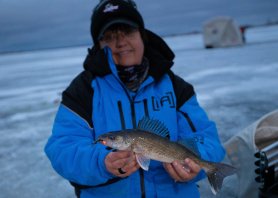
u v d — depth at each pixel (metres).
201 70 15.69
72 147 2.05
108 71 2.23
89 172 1.95
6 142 6.27
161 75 2.30
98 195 2.16
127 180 2.15
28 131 6.98
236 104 7.81
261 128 3.17
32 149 5.76
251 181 3.05
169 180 2.23
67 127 2.13
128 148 1.87
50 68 28.05
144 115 2.21
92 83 2.23
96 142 1.90
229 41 30.95
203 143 2.20
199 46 42.88
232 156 3.24
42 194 4.08
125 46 2.32
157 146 1.94
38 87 14.88
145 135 1.92
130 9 2.33
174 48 42.00
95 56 2.30
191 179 2.08
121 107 2.20
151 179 2.20
